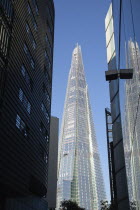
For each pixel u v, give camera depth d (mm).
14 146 25781
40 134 36906
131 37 10953
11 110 25641
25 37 32500
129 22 11508
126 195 17406
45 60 43000
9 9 27016
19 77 28891
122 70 11578
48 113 43500
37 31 38844
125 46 13539
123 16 15070
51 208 63125
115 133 26766
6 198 25438
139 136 9297
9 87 25516
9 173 23953
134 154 11102
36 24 38688
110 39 35594
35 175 32812
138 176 10133
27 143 30219
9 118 24906
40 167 35719
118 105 24609
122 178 20688
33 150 32625
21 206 29000
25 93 30766
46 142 40688
